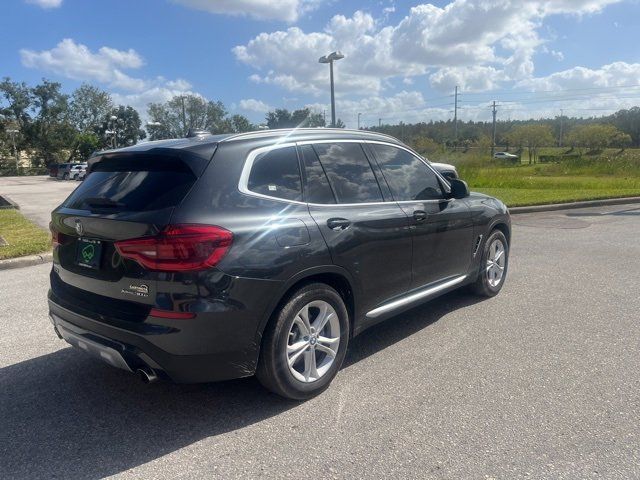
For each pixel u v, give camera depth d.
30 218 14.35
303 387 3.53
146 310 3.05
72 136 79.94
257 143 3.54
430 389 3.71
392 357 4.30
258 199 3.34
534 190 18.39
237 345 3.14
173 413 3.46
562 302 5.72
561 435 3.08
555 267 7.34
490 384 3.77
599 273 6.96
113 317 3.15
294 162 3.70
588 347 4.43
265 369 3.36
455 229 4.99
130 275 3.08
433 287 4.81
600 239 9.54
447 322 5.13
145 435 3.20
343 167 4.03
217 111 75.75
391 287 4.24
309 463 2.87
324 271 3.56
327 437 3.12
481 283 5.71
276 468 2.83
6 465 2.89
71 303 3.48
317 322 3.64
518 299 5.85
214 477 2.77
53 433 3.23
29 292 6.53
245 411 3.47
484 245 5.59
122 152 3.59
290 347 3.46
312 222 3.54
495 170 25.17
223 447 3.05
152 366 3.06
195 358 3.04
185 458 2.95
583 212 13.59
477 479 2.69
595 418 3.27
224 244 3.04
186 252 2.94
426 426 3.21
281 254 3.27
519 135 81.38
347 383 3.84
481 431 3.14
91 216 3.32
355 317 3.95
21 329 5.14
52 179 54.00
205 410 3.49
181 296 2.95
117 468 2.86
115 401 3.64
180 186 3.16
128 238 3.07
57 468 2.86
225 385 3.87
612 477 2.69
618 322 5.04
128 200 3.26
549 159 65.19
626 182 21.03
